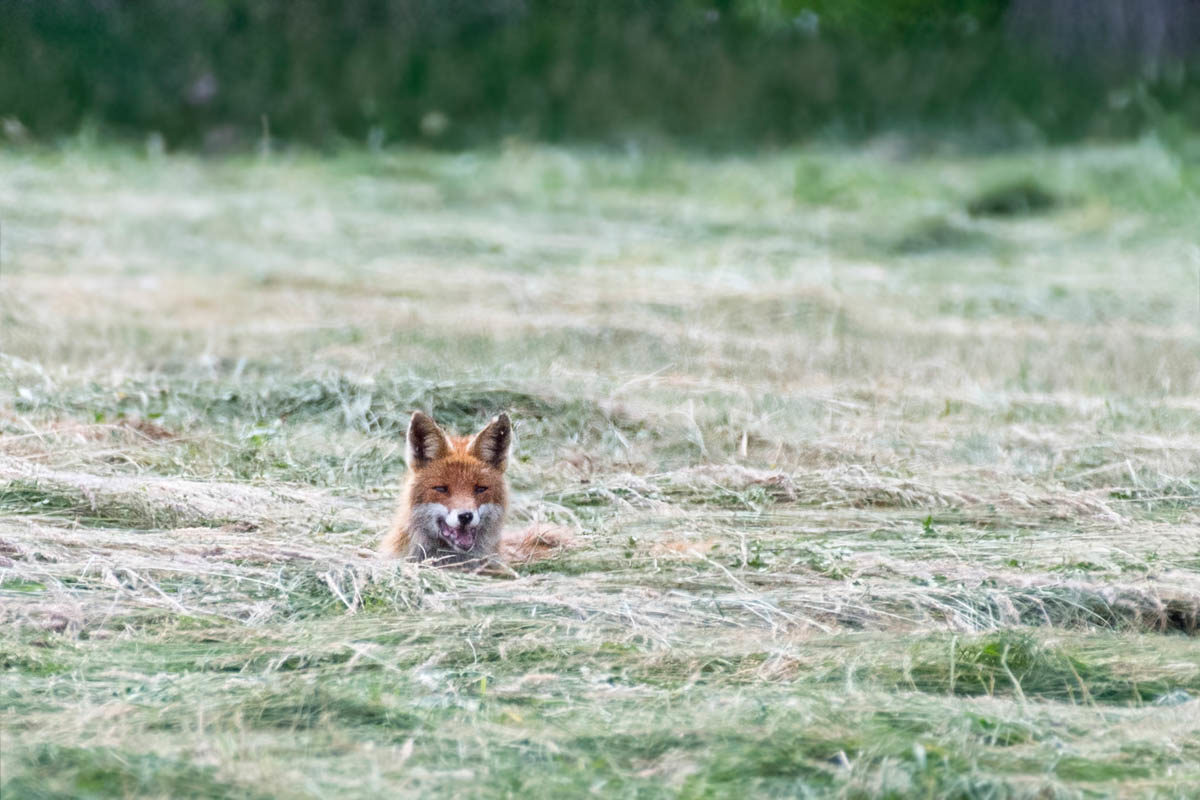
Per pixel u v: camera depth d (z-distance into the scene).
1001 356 48.34
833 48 122.12
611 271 62.59
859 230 76.25
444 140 106.31
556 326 49.84
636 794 16.00
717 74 116.31
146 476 32.28
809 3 126.00
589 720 18.19
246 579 24.33
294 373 43.28
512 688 19.45
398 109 109.31
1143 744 17.66
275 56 113.00
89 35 110.62
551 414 39.69
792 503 33.03
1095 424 40.00
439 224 74.38
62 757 16.12
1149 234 76.94
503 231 72.62
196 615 22.58
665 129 109.44
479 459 29.39
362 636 21.30
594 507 32.81
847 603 24.05
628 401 40.91
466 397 40.41
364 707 18.23
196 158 97.31
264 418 39.34
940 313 56.41
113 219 71.44
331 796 15.53
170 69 109.38
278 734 17.34
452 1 121.50
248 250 66.12
